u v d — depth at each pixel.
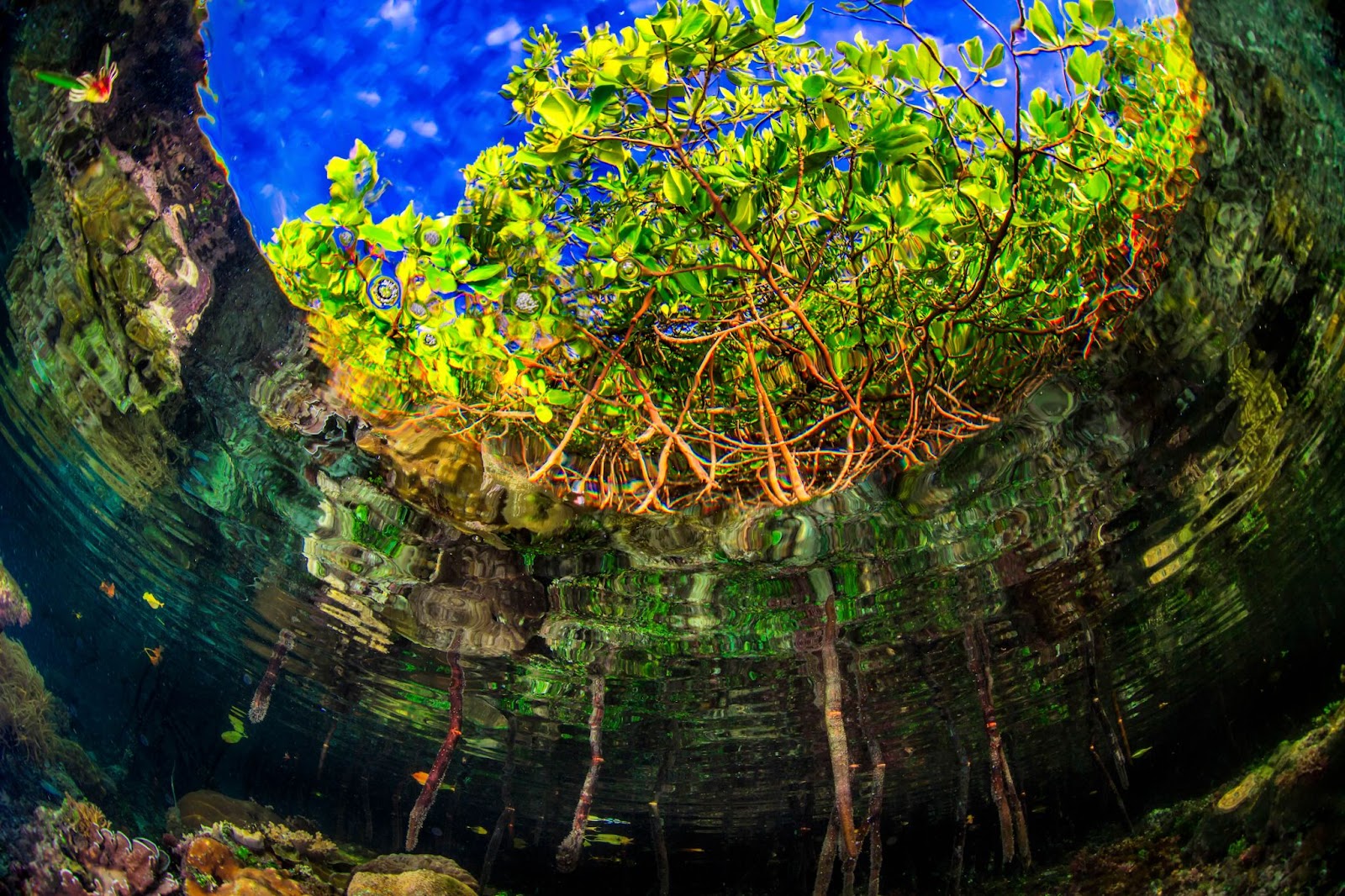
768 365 4.92
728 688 10.14
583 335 4.38
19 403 7.37
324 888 11.55
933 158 3.62
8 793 9.97
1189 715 14.48
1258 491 7.41
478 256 4.08
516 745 13.06
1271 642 12.34
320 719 13.83
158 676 13.98
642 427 4.86
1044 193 4.09
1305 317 5.21
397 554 7.16
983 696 8.77
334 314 4.48
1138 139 3.97
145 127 4.32
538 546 6.48
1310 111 3.96
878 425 4.98
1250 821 9.35
